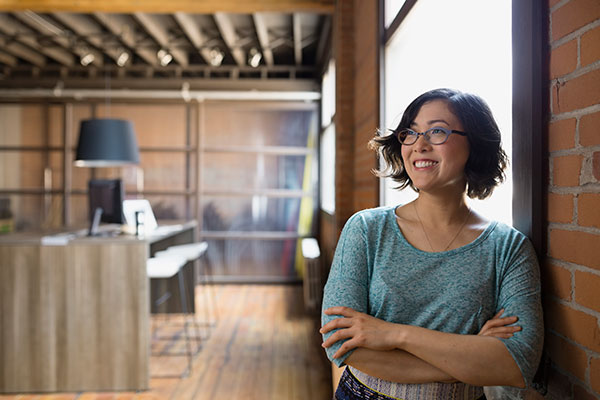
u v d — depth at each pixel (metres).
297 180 7.11
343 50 4.05
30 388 3.29
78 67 6.98
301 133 7.11
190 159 7.06
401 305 1.08
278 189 7.11
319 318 5.19
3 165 6.96
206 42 6.26
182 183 7.07
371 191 3.10
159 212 7.06
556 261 1.08
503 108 1.38
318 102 7.02
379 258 1.13
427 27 2.05
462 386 1.07
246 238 7.09
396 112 2.62
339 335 1.06
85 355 3.31
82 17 5.61
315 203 7.07
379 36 2.88
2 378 3.29
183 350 4.11
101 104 7.00
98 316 3.32
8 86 6.98
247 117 7.09
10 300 3.30
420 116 1.11
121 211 3.82
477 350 0.98
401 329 1.03
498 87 1.40
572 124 1.02
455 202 1.13
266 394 3.22
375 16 2.97
